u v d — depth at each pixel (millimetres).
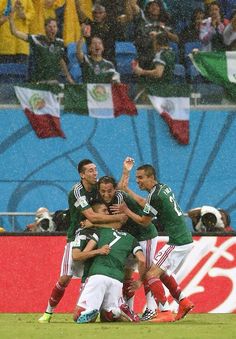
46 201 44469
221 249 32750
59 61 47906
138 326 24234
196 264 32562
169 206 26641
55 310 32062
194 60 47062
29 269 32406
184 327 23938
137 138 45438
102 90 45438
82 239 26328
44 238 32562
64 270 27109
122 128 45438
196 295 32469
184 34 49875
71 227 27547
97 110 45344
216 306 32500
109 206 26750
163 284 29469
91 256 26047
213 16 50125
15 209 44188
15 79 47625
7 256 32406
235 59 47031
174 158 45438
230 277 32656
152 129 45594
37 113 44938
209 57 46969
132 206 27781
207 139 45750
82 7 48719
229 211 45219
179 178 45312
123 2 49219
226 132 45906
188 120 45688
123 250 26234
